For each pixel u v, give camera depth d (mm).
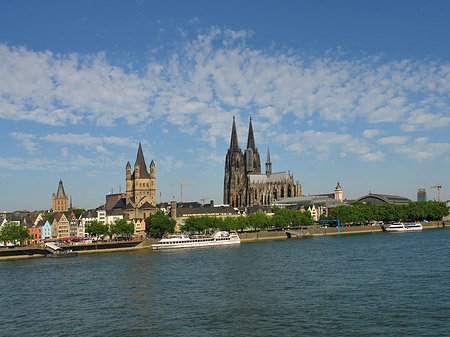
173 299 95250
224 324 76500
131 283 115188
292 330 72188
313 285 104688
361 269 125375
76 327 77938
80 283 117625
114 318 82438
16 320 83438
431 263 132250
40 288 112375
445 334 68312
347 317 77938
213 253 181750
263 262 146000
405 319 75812
